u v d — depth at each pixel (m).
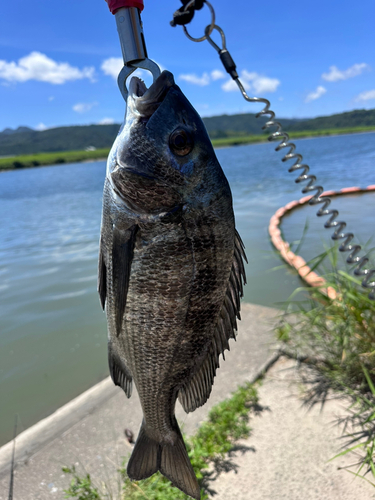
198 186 0.26
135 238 0.26
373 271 0.56
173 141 0.25
